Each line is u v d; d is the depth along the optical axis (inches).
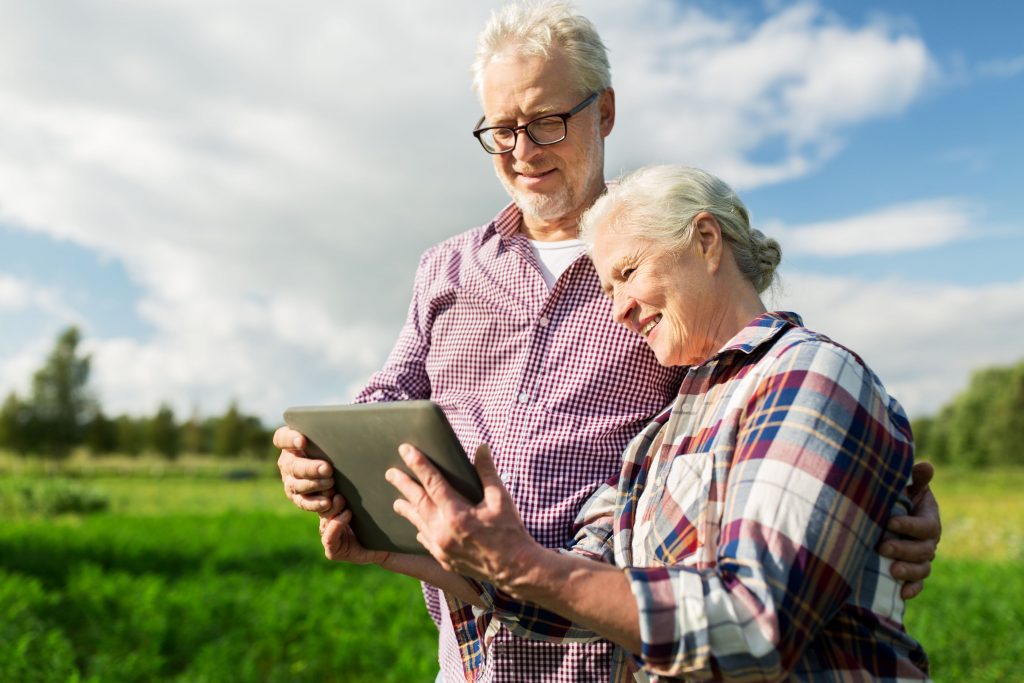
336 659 225.3
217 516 751.7
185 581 347.3
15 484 907.4
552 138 84.2
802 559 49.7
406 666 214.7
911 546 55.3
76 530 563.2
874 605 54.7
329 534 72.3
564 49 84.1
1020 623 269.4
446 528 53.9
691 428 63.0
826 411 53.3
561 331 82.9
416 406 54.9
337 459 66.3
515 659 74.6
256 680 213.0
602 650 73.4
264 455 3193.9
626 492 68.9
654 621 49.5
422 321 95.0
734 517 52.6
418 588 314.8
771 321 61.6
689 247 64.3
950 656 237.9
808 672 53.6
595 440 79.4
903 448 56.2
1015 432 2153.1
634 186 66.5
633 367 80.8
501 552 53.0
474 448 84.0
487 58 86.0
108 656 221.6
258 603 279.7
